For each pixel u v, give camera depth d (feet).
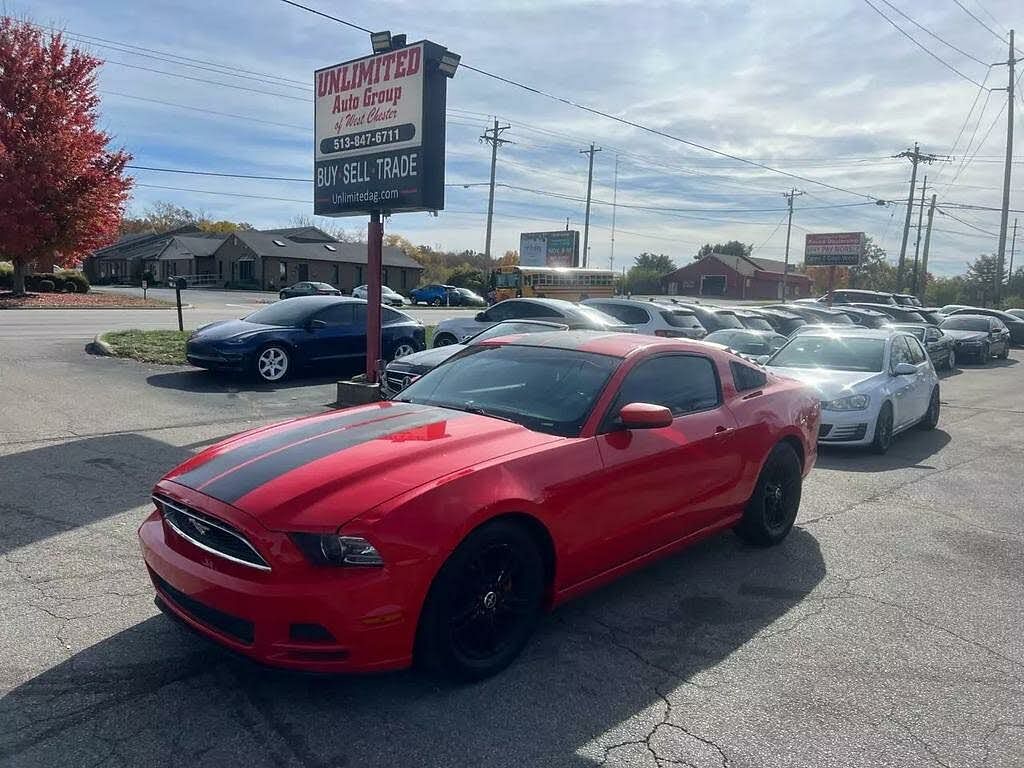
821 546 18.03
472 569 10.88
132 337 50.19
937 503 22.21
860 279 287.69
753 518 16.99
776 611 14.20
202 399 33.60
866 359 32.30
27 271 136.56
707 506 15.24
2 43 90.74
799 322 67.26
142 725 9.83
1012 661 12.48
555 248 187.11
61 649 11.64
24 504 18.22
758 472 16.65
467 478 10.77
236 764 9.14
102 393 33.35
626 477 13.01
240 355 37.68
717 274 267.80
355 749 9.52
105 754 9.23
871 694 11.31
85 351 45.32
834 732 10.29
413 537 9.95
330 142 36.06
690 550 17.49
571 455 12.21
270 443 12.28
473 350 16.61
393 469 10.85
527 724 10.21
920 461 28.30
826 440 28.84
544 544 11.92
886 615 14.16
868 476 25.70
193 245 218.38
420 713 10.35
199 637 10.98
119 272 255.09
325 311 41.42
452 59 32.50
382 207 34.09
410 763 9.30
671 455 13.99
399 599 9.87
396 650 10.02
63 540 16.06
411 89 32.48
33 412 28.58
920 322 80.23
